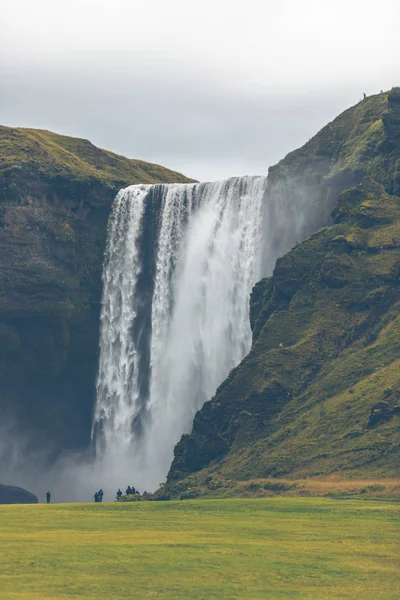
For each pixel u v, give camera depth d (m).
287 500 174.50
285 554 131.50
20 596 111.19
